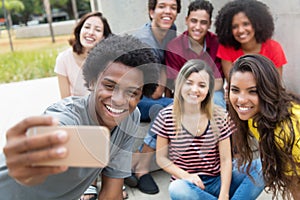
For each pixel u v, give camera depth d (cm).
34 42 987
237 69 145
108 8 327
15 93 414
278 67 227
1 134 291
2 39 1070
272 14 253
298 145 140
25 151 53
